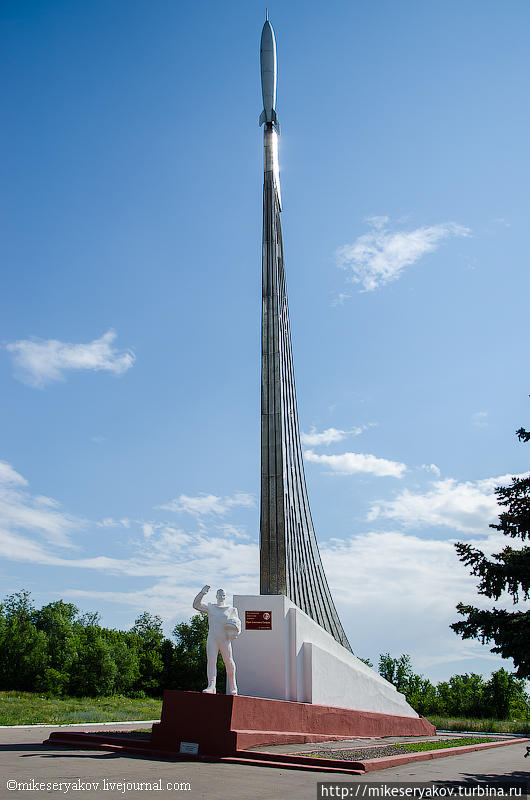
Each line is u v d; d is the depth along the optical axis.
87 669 59.09
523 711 58.88
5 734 19.11
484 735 30.61
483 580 16.00
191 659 66.06
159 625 82.44
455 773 12.74
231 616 15.34
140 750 13.52
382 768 12.94
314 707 18.69
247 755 13.11
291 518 24.19
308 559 26.42
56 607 70.50
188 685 66.81
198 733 13.62
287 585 22.25
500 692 53.56
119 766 11.35
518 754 18.47
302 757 12.85
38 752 13.23
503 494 16.41
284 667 18.88
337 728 20.14
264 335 25.66
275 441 24.08
